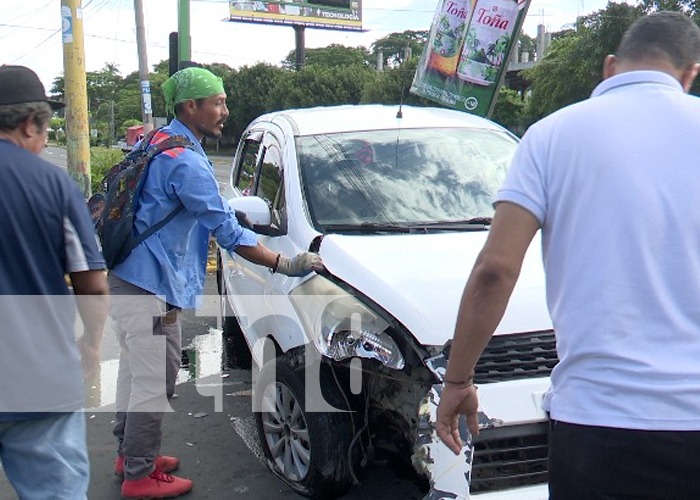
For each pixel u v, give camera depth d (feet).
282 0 158.71
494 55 27.61
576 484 6.16
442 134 15.21
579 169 6.21
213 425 15.58
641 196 6.03
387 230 12.60
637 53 6.71
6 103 8.00
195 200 11.34
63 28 30.09
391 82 108.68
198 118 12.27
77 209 8.20
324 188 13.48
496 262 6.27
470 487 9.06
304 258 11.46
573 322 6.20
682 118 6.27
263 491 12.75
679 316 6.00
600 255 6.08
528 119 99.60
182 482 12.65
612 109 6.34
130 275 11.60
